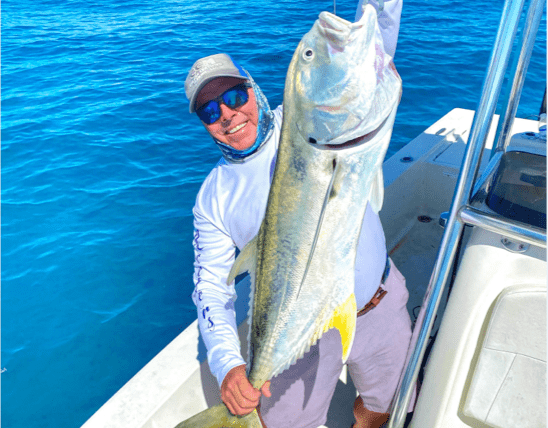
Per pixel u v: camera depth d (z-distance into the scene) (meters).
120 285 4.23
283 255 1.33
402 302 1.76
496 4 13.34
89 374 3.45
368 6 1.10
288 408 1.80
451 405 1.34
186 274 4.33
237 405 1.53
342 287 1.30
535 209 1.21
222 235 1.76
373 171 1.18
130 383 1.92
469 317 1.28
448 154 3.39
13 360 3.57
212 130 1.57
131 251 4.64
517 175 1.26
